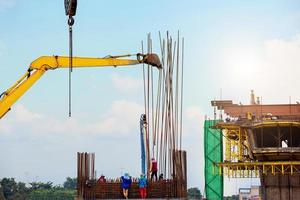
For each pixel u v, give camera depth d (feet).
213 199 379.55
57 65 232.32
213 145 382.22
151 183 179.01
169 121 184.03
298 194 342.03
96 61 233.96
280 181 346.74
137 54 228.02
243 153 354.33
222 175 359.25
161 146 185.78
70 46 125.59
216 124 345.10
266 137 329.11
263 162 328.90
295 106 343.67
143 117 187.83
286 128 323.16
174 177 179.22
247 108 349.00
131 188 180.65
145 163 184.65
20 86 227.20
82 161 182.80
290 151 318.86
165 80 186.29
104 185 181.27
